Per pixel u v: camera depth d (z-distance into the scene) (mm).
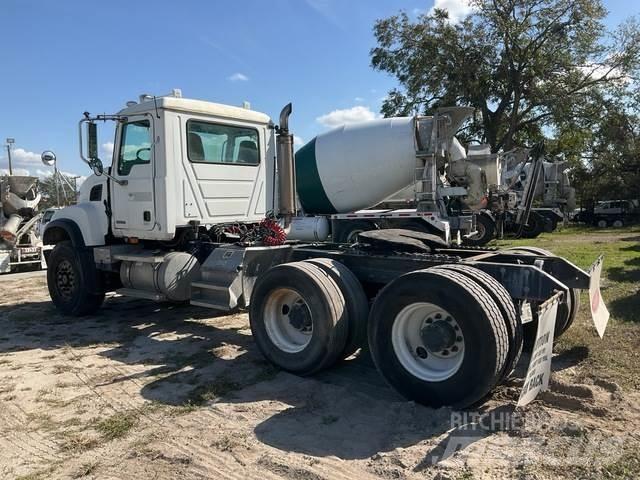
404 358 4363
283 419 4137
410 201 14789
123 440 3863
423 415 4055
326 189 14375
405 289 4266
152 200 6957
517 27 29281
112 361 5770
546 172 26047
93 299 7973
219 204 7355
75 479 3336
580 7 28922
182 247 7457
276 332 5352
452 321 4141
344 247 6176
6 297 9992
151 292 7160
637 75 29922
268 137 8047
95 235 7801
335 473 3301
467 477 3164
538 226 21469
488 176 14688
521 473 3176
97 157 7199
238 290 6188
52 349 6301
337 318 4828
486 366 3861
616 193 39562
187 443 3777
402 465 3350
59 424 4176
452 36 30188
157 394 4758
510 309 4078
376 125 13719
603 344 5512
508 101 31297
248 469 3393
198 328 7156
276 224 7633
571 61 30016
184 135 6926
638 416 3883
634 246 15516
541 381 4070
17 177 14016
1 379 5246
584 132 31516
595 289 5090
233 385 4906
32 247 14414
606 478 3072
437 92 31469
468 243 15953
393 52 31766
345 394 4582
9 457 3664
